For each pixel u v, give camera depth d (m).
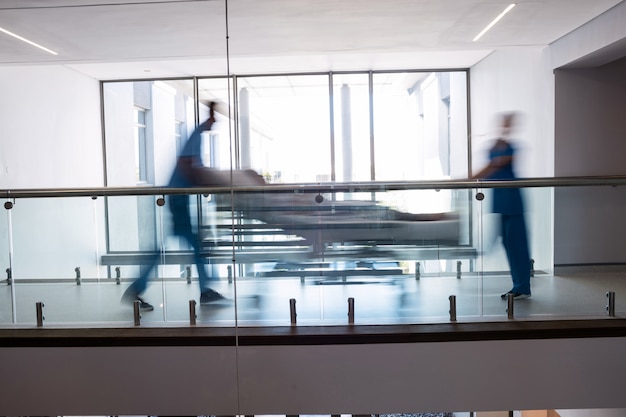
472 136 8.77
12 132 5.58
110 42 5.01
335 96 8.67
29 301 3.79
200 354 3.62
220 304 3.78
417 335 3.58
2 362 3.65
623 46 4.82
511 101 6.91
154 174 7.57
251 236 3.76
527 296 3.78
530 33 5.50
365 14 5.05
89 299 3.78
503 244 3.77
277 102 8.34
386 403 3.61
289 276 3.76
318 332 3.61
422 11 4.98
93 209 3.76
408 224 3.74
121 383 3.64
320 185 3.73
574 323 3.66
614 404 3.61
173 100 7.38
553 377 3.60
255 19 4.84
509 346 3.58
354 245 3.75
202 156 4.29
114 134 7.35
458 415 5.55
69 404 3.66
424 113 9.33
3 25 4.62
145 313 3.80
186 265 3.77
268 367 3.62
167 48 5.13
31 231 3.77
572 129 5.80
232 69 7.65
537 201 3.75
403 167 8.98
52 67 6.18
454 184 3.75
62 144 6.40
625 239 3.77
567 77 5.78
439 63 8.59
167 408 3.66
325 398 3.62
